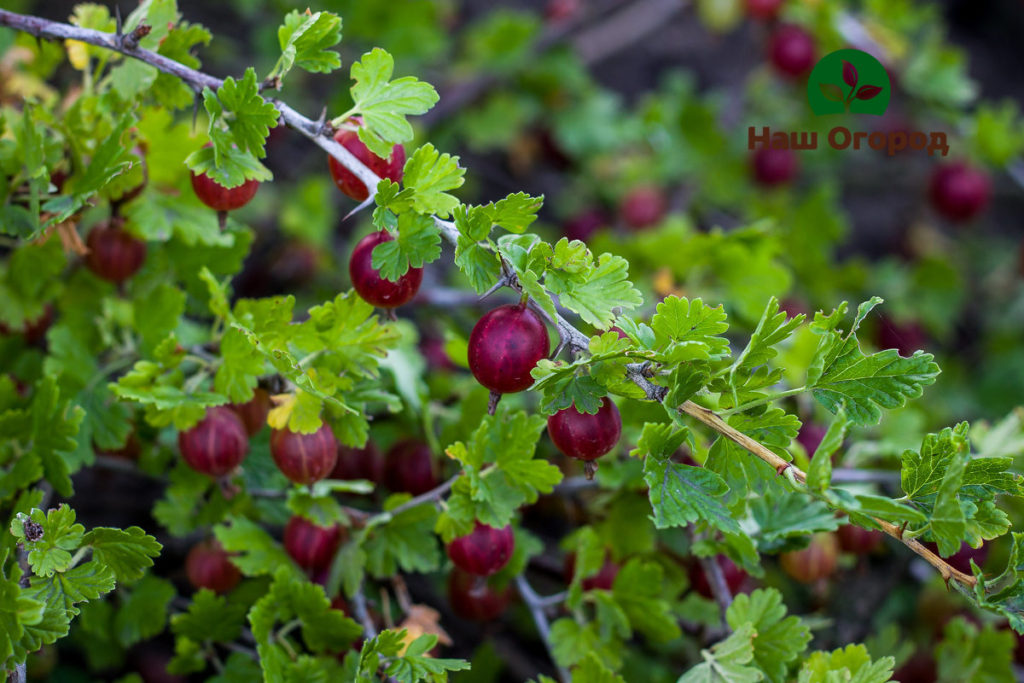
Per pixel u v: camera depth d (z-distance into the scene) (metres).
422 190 0.59
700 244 0.79
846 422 0.56
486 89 1.12
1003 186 1.38
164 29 0.64
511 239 0.58
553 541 0.77
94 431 0.67
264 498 0.69
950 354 1.35
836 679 0.61
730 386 0.58
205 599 0.65
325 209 1.03
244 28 1.34
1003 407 1.20
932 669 0.74
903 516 0.56
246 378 0.63
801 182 1.36
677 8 1.37
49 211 0.63
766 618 0.64
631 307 0.58
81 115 0.65
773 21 1.06
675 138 1.17
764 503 0.66
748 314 0.79
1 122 0.66
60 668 0.75
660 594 0.70
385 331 0.63
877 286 1.16
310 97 1.24
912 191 1.42
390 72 0.61
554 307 0.57
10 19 0.61
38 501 0.61
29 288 0.67
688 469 0.58
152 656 0.75
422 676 0.61
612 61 1.62
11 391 0.67
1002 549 0.73
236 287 1.02
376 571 0.66
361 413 0.64
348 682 0.64
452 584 0.69
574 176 1.23
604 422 0.59
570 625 0.67
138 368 0.63
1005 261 1.43
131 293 0.69
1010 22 1.81
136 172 0.65
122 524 0.80
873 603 0.78
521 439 0.63
